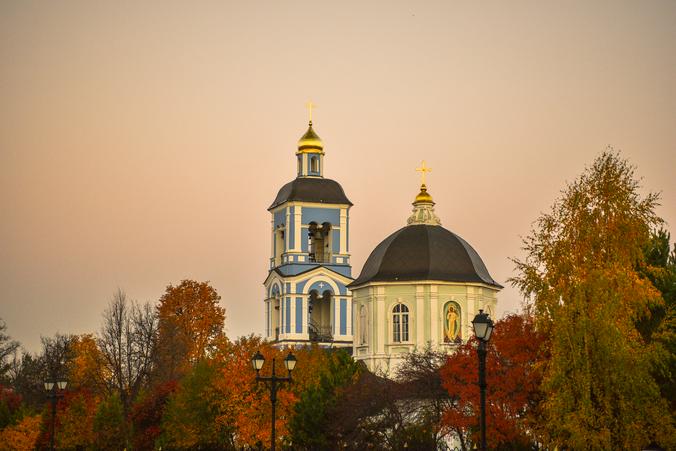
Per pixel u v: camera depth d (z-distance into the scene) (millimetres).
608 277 111125
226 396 166750
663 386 117250
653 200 116250
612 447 109188
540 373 121062
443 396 151375
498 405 131250
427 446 146250
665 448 108750
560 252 114812
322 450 152250
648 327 118000
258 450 164000
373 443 149875
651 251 123312
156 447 177375
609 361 109188
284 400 159875
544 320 114125
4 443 175500
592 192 115875
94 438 182625
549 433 118125
